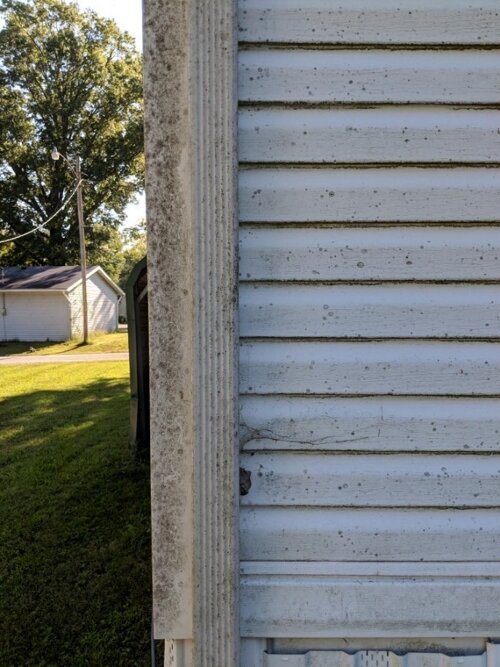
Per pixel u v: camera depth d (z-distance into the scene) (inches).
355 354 52.8
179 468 52.3
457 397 52.9
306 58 51.3
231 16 49.8
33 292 900.6
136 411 229.8
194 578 52.1
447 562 53.4
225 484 51.7
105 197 1193.4
